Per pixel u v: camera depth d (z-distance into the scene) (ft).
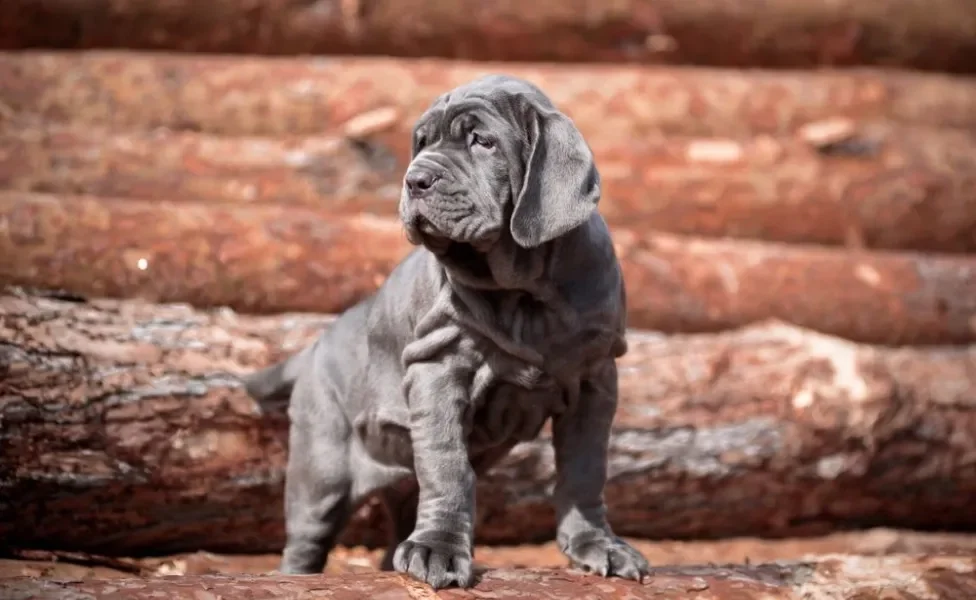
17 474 19.97
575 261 17.01
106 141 26.91
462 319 16.84
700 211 28.73
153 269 23.58
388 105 28.81
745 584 17.28
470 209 16.07
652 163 28.73
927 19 32.58
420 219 16.08
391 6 30.60
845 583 17.74
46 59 28.84
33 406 20.13
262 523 22.18
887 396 23.97
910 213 29.66
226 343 22.04
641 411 23.27
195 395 21.16
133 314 22.04
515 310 16.96
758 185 28.96
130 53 29.96
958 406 24.53
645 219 28.58
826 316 27.17
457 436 17.02
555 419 18.28
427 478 16.94
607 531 17.84
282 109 28.78
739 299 26.66
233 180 27.04
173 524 21.63
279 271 24.34
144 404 20.83
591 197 16.03
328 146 27.73
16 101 28.12
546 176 16.12
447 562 16.20
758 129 30.48
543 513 23.45
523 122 16.61
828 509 24.66
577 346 17.08
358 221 25.75
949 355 25.67
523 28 31.09
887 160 29.94
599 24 31.35
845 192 29.30
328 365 19.76
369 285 24.81
